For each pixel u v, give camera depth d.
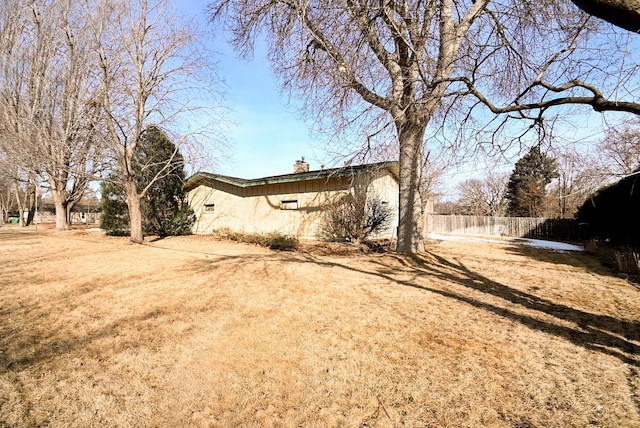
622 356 3.15
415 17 5.27
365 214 10.98
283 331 3.73
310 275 6.67
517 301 5.01
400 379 2.72
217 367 2.92
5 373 2.78
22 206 33.56
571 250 11.78
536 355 3.17
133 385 2.63
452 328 3.85
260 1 8.32
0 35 14.52
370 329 3.80
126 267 7.45
